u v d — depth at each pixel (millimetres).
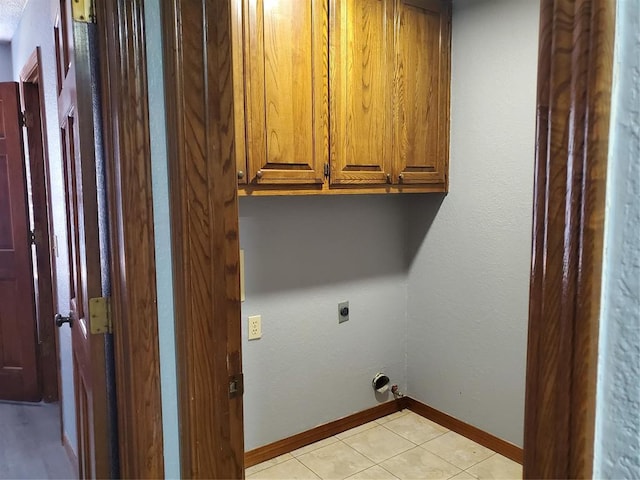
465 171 2686
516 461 2531
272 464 2559
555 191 492
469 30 2600
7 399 3424
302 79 2176
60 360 2568
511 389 2541
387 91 2469
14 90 3162
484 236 2615
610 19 448
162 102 1158
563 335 493
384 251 3020
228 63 1177
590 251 467
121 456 1260
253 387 2559
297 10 2133
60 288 2430
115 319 1238
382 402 3082
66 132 1626
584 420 484
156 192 1172
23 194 3230
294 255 2656
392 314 3088
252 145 2053
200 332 1184
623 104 450
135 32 1111
